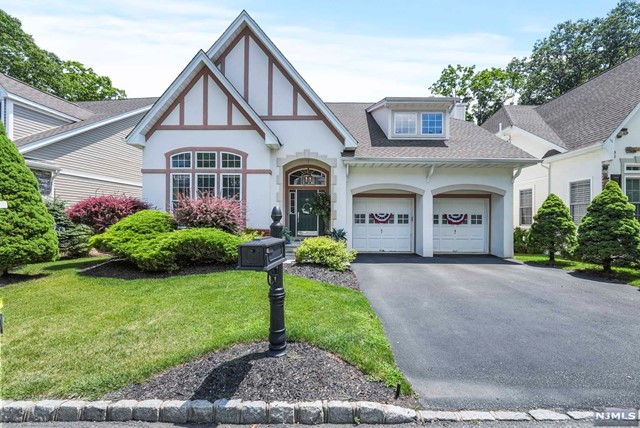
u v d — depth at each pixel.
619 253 8.87
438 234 13.85
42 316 5.34
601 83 14.98
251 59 12.27
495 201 13.30
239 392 3.29
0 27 22.58
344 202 12.22
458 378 3.78
